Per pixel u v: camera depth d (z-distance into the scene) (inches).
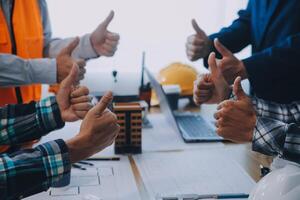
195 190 39.0
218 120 32.2
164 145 52.6
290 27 51.8
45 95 60.7
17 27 51.9
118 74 73.4
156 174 42.9
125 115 48.1
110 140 29.8
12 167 26.2
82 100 34.3
